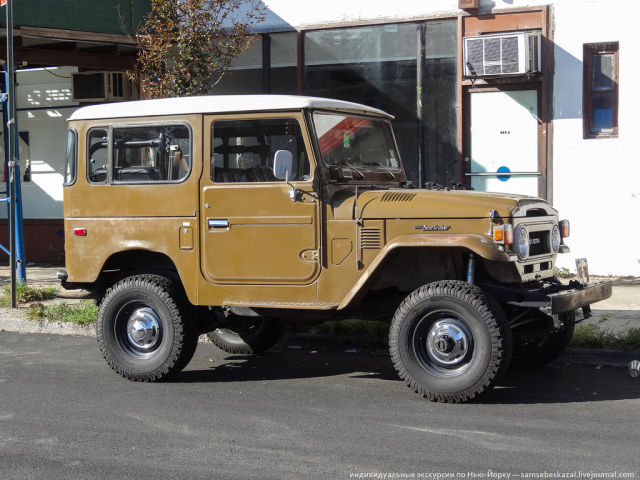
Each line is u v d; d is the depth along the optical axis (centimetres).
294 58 1329
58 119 1530
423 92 1254
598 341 779
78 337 952
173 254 716
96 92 1471
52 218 1540
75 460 514
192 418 607
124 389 701
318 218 668
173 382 727
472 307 614
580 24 1155
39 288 1170
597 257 1167
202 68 1170
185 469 495
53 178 1545
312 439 549
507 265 641
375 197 664
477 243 613
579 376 723
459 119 1222
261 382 722
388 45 1272
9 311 1053
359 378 733
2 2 1071
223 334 850
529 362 746
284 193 677
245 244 691
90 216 746
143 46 1250
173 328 716
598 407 618
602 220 1162
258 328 828
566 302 634
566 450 514
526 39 1146
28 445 546
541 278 687
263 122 687
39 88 1540
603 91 1162
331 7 1295
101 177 745
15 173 1096
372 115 764
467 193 665
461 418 591
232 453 523
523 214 645
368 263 656
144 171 727
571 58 1162
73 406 645
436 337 631
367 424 582
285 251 680
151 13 1187
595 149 1159
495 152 1213
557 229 714
